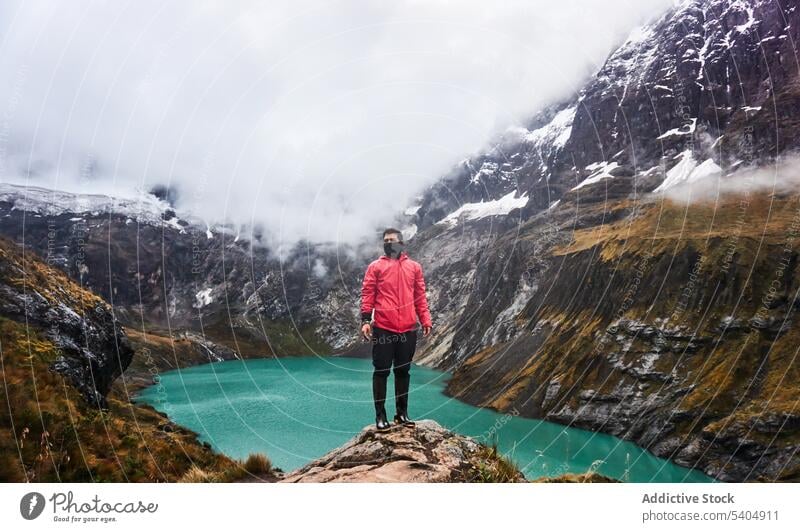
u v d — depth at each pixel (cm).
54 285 2105
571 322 7725
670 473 5047
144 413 2228
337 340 9338
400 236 583
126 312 11856
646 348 6569
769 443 4984
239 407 7038
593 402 6378
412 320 576
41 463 671
